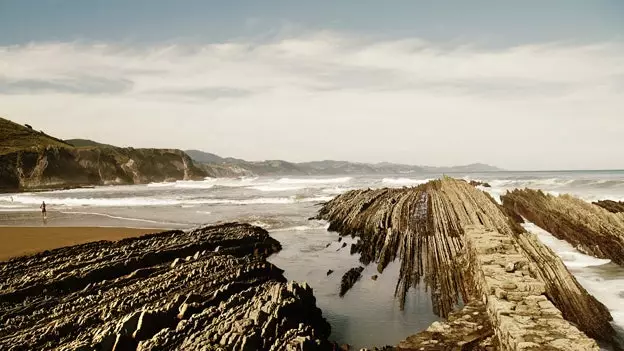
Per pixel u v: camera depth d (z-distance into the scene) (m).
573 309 10.55
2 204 42.72
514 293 9.03
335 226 26.73
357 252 20.09
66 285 12.48
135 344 8.68
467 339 8.77
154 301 10.66
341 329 11.54
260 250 19.48
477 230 15.14
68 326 9.39
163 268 13.88
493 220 18.94
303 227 27.11
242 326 8.68
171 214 33.09
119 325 8.95
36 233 22.98
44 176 83.06
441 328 9.36
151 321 9.21
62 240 20.89
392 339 10.88
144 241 18.45
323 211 33.41
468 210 22.75
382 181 84.31
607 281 13.74
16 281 12.68
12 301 11.30
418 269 15.94
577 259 16.67
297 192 56.78
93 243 18.41
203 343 8.14
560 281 11.52
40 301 11.30
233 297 10.62
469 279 13.19
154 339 8.39
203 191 62.12
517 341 7.02
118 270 14.01
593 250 16.98
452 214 23.36
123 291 11.66
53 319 10.03
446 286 13.73
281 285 11.21
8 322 9.88
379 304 13.25
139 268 14.38
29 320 9.97
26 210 36.22
